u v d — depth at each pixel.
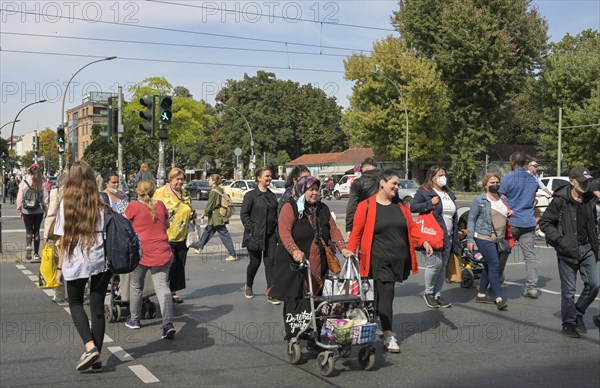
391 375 5.50
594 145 52.19
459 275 8.83
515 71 49.19
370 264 6.32
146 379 5.36
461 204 35.88
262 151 74.00
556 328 7.33
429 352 6.29
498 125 52.09
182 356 6.12
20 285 10.27
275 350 6.36
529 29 49.69
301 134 80.94
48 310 8.31
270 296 5.90
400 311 8.36
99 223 5.53
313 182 5.96
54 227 5.56
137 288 7.23
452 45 49.16
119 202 8.19
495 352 6.28
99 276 5.60
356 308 5.77
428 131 49.47
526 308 8.55
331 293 5.84
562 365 5.80
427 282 8.58
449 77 49.66
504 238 8.66
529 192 9.31
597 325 7.08
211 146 84.19
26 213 12.82
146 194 6.93
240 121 73.19
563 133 53.88
